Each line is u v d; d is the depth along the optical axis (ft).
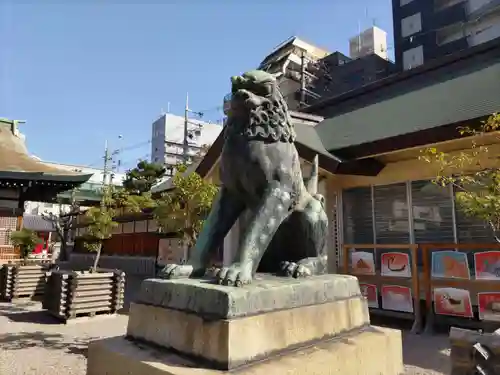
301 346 6.73
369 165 24.00
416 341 17.92
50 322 23.89
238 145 7.93
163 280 7.21
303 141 23.38
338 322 7.61
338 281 7.98
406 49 79.30
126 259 59.93
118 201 37.29
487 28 69.72
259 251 7.27
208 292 6.19
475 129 17.52
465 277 18.47
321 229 8.93
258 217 7.48
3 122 53.01
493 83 22.33
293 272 8.00
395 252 21.88
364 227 25.63
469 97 21.76
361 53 95.25
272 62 77.36
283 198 7.80
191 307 6.39
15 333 21.15
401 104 26.99
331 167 22.62
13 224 42.32
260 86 7.91
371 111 28.48
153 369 5.79
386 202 24.80
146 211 49.96
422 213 23.04
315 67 80.94
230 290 6.07
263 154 7.77
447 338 18.25
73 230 80.69
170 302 6.78
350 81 81.56
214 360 5.73
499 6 67.72
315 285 7.39
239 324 5.81
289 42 84.12
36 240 37.91
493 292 17.62
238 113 7.98
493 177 12.86
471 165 20.66
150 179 70.85
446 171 21.71
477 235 20.88
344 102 39.47
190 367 5.74
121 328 22.27
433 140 19.20
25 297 33.01
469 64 31.30
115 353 6.57
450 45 73.77
